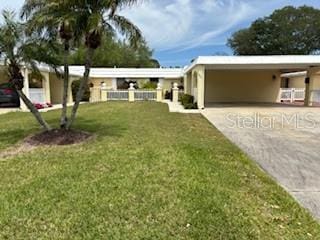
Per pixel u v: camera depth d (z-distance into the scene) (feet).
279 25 143.64
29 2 22.41
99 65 127.75
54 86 72.84
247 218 11.11
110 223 10.73
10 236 10.01
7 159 19.01
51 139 23.53
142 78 97.60
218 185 14.20
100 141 23.58
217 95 72.13
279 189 13.99
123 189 13.67
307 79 61.00
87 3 21.77
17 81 23.48
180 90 83.76
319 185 14.84
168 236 9.95
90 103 66.95
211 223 10.72
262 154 20.79
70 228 10.43
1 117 41.57
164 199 12.62
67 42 23.36
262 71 71.87
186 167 16.78
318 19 140.67
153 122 34.58
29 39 22.54
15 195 13.17
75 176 15.46
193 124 33.86
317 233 10.28
